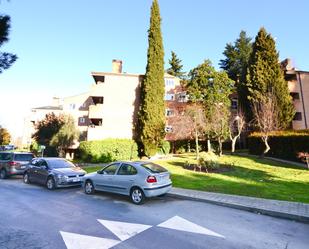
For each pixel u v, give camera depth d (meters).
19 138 78.38
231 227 6.93
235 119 29.48
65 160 15.02
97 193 11.83
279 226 7.13
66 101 43.31
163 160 24.16
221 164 20.23
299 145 21.45
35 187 13.70
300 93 35.59
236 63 47.41
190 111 26.64
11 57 7.54
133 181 9.84
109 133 32.28
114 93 33.44
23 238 5.96
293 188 12.22
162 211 8.57
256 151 26.52
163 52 31.39
